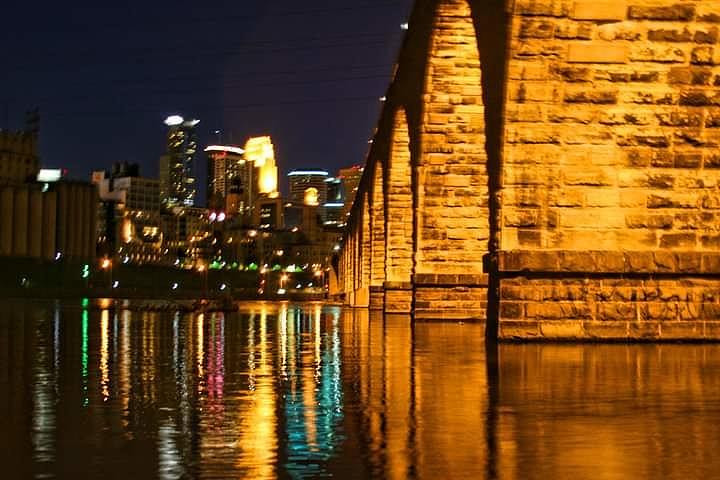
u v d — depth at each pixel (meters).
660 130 22.27
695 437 10.25
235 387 15.05
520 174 22.17
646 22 22.02
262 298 149.50
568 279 22.44
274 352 22.86
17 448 9.76
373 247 69.38
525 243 22.30
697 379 15.41
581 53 22.00
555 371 16.72
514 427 10.91
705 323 22.52
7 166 169.75
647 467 8.75
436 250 39.47
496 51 22.61
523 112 22.03
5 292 129.75
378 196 69.38
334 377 16.52
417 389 14.51
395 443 9.98
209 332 33.34
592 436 10.32
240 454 9.44
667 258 22.38
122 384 15.56
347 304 100.88
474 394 13.78
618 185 22.31
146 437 10.41
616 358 18.91
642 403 12.76
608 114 22.16
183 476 8.45
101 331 34.19
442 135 38.31
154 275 193.75
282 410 12.41
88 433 10.67
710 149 22.41
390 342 26.36
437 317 39.78
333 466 8.84
